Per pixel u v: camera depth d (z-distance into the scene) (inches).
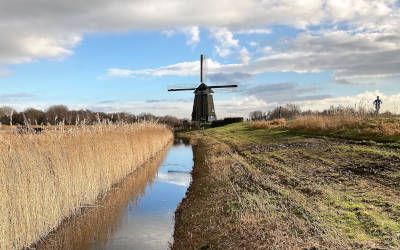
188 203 640.4
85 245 463.5
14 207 421.4
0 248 390.6
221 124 3053.6
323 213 442.0
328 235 368.8
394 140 914.7
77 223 548.1
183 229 506.0
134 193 755.4
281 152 976.9
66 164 563.8
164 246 463.5
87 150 655.1
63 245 462.3
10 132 498.9
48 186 497.4
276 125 1866.4
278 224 410.9
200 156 1266.0
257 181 648.4
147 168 1083.3
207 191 668.7
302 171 711.1
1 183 405.4
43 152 520.7
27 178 454.6
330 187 565.9
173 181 892.6
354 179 605.3
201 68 3329.2
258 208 479.5
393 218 412.2
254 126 2053.4
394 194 507.5
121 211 619.5
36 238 465.4
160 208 639.1
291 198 518.0
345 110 1417.3
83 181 624.1
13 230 419.5
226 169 812.6
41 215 479.8
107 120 930.1
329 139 1106.1
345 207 460.8
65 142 602.9
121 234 506.9
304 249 339.9
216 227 454.0
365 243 344.5
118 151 848.9
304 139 1193.4
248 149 1149.1
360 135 1045.2
